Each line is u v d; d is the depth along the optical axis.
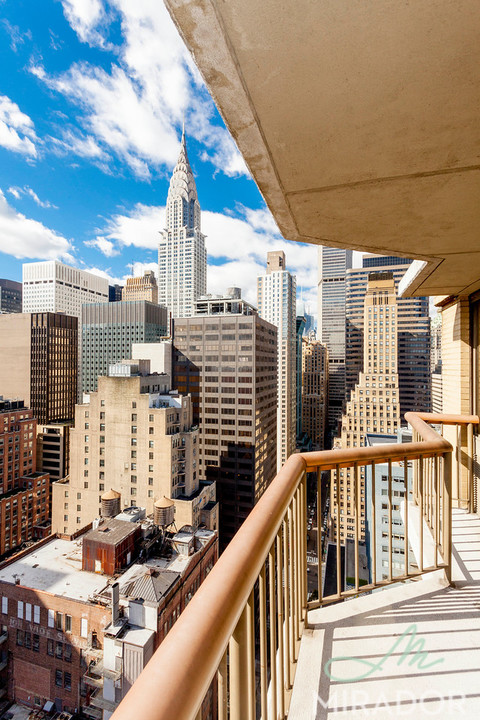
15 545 56.53
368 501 33.72
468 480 5.13
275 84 1.54
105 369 110.19
